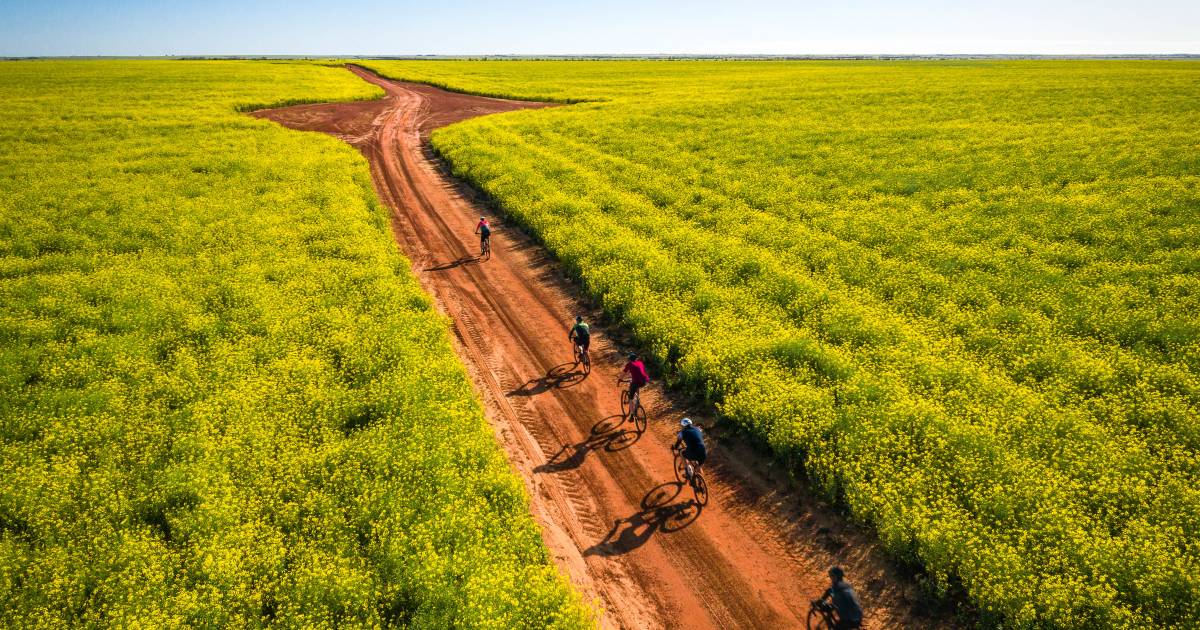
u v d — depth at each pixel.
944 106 51.38
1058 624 8.62
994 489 10.75
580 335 15.74
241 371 15.10
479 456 12.27
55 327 16.80
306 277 20.78
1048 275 19.41
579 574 10.27
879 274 20.64
